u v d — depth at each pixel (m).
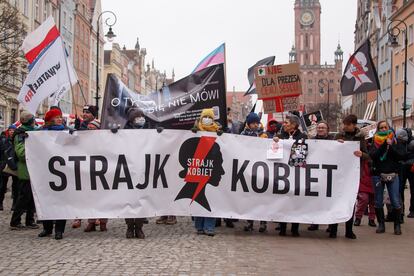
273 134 11.59
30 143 9.04
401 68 49.72
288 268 7.00
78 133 9.10
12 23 23.81
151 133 9.22
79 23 58.31
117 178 9.10
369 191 11.06
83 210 9.02
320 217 9.33
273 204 9.40
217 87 10.34
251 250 8.17
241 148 9.39
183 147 9.28
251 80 16.42
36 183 9.02
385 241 9.23
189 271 6.71
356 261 7.51
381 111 56.59
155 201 9.14
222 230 10.26
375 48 61.16
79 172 9.06
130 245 8.41
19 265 6.94
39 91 11.20
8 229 10.09
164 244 8.54
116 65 75.25
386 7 57.00
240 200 9.38
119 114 10.17
